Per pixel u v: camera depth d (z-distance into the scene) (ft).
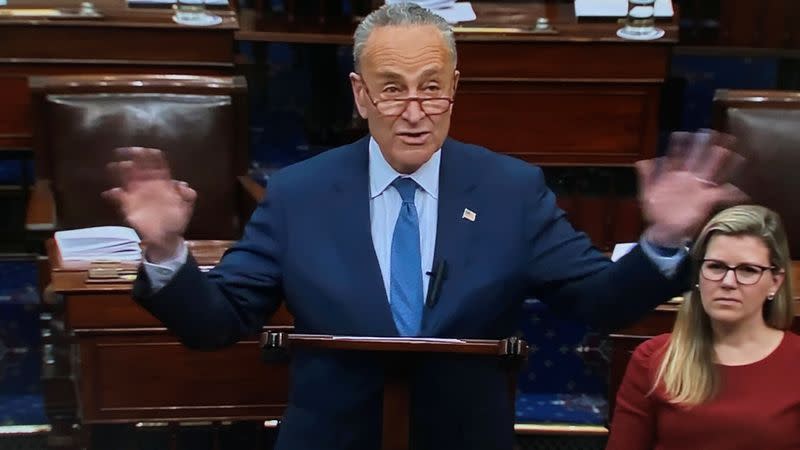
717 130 36.58
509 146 42.63
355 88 20.24
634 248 19.49
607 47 41.34
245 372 31.86
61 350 31.94
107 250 31.89
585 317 20.33
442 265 20.29
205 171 36.99
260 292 21.02
